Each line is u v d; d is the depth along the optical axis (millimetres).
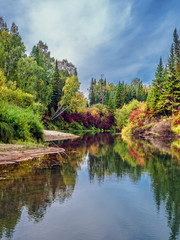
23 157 9352
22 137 14164
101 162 9414
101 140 24609
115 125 71438
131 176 6820
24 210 3750
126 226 3250
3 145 11383
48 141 20328
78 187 5355
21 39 35281
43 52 50344
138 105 53781
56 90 52406
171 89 37688
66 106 52312
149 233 3033
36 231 2988
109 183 5891
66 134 30391
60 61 71688
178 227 3223
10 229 3039
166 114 40250
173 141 24203
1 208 3809
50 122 46812
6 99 18828
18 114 14523
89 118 67188
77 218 3492
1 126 12297
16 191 4797
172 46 39531
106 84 111000
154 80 40938
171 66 38906
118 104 75625
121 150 14375
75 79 49938
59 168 7598
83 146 16641
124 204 4242
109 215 3660
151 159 10469
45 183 5531
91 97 97125
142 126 42250
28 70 33125
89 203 4230
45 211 3748
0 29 34094
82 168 7879
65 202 4238
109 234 2969
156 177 6707
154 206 4160
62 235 2893
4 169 7023
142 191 5156
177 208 4070
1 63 31547
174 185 5766
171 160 10164
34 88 36469
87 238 2816
